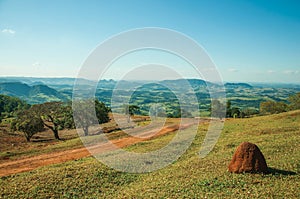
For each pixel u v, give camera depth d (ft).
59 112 149.89
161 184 49.44
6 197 46.42
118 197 45.44
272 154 64.44
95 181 54.13
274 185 43.21
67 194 48.11
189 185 46.65
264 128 107.86
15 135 152.56
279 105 216.74
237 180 46.26
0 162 86.02
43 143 131.44
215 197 39.52
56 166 69.31
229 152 70.64
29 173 62.80
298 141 76.13
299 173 49.24
